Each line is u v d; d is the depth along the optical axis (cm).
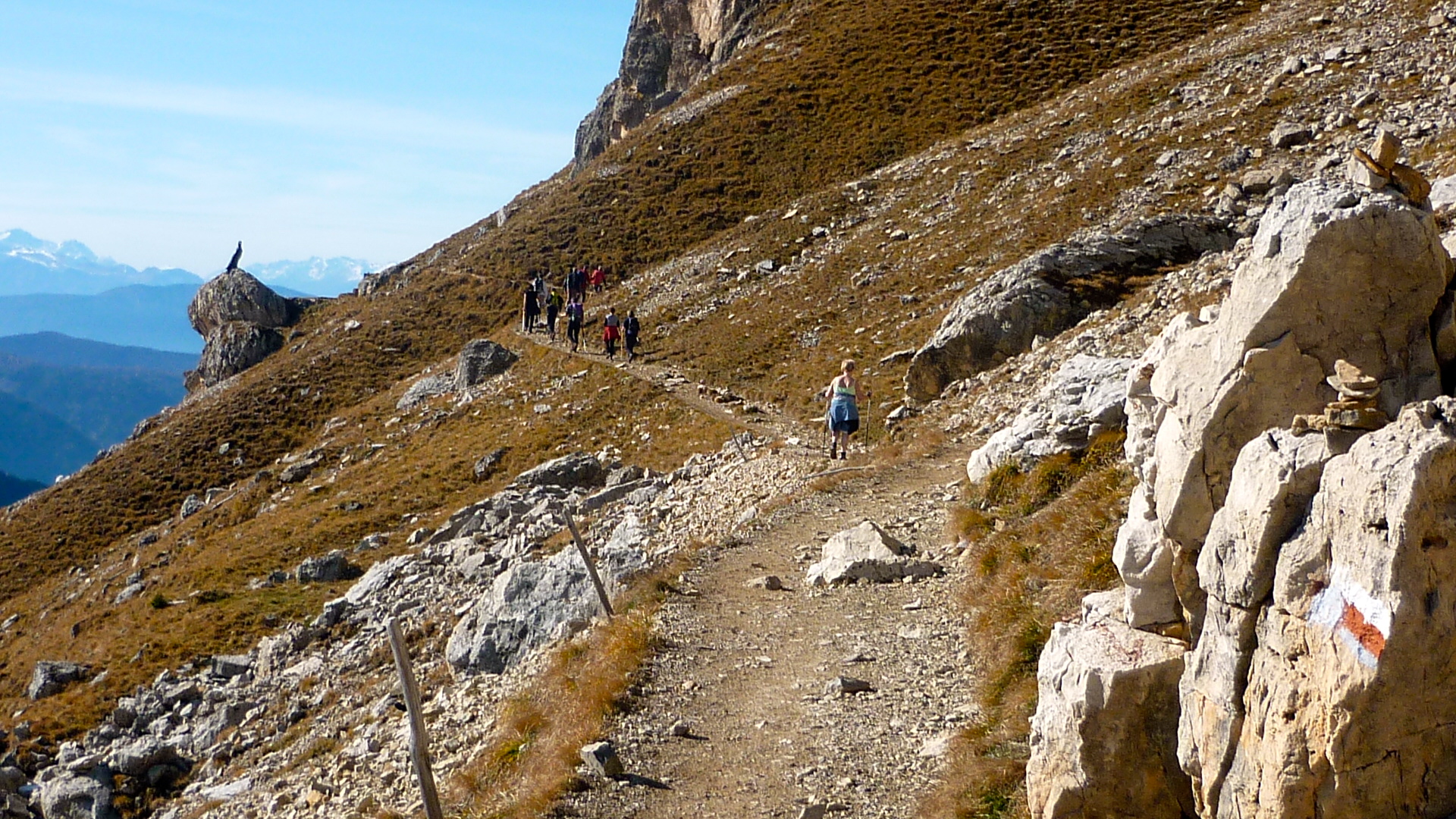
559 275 7319
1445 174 2969
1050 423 1716
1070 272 3384
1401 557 500
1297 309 636
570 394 5138
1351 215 618
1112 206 4619
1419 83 4406
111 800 2891
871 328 4609
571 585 2302
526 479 4088
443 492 4762
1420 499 496
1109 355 2489
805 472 2595
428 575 3528
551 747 1333
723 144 7981
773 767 1119
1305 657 550
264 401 7150
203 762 3017
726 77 9006
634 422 4534
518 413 5228
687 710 1302
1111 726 757
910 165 6544
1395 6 5500
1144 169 4853
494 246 8106
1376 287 624
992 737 1015
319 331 8694
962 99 7431
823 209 6341
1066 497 1441
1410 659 504
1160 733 750
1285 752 556
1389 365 627
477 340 6128
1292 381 642
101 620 4806
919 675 1261
